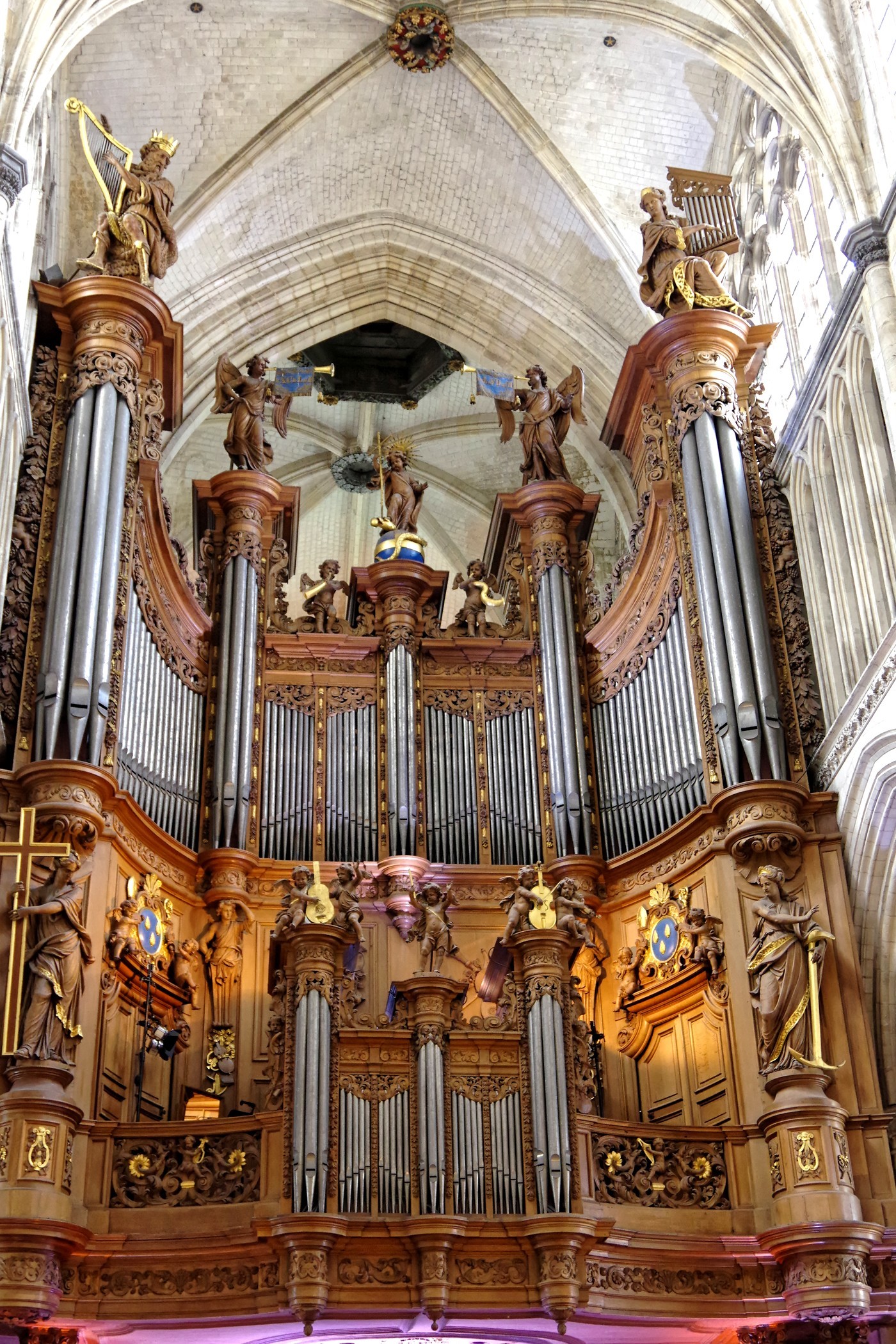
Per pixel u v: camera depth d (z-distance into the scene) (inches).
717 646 815.1
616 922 840.9
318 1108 649.6
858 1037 725.3
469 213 1128.2
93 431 823.7
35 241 920.3
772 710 796.6
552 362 1137.4
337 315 1152.2
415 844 866.1
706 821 788.0
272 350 1138.0
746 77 906.7
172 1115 770.2
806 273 938.7
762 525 868.0
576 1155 657.0
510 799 893.8
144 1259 659.4
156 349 884.6
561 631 929.5
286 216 1107.9
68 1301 649.6
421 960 707.4
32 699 761.0
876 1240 675.4
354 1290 637.9
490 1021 684.1
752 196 1019.9
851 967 737.6
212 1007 797.9
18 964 676.7
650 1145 704.4
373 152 1101.7
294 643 918.4
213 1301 649.0
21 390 797.2
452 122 1081.4
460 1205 645.9
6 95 767.1
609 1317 659.4
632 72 1033.5
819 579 836.6
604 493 1243.2
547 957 687.7
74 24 821.2
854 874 756.6
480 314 1148.5
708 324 898.7
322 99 1046.4
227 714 872.3
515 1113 663.8
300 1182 637.9
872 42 828.6
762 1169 700.0
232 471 944.3
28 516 805.2
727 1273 689.0
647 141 1066.1
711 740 808.3
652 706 877.2
